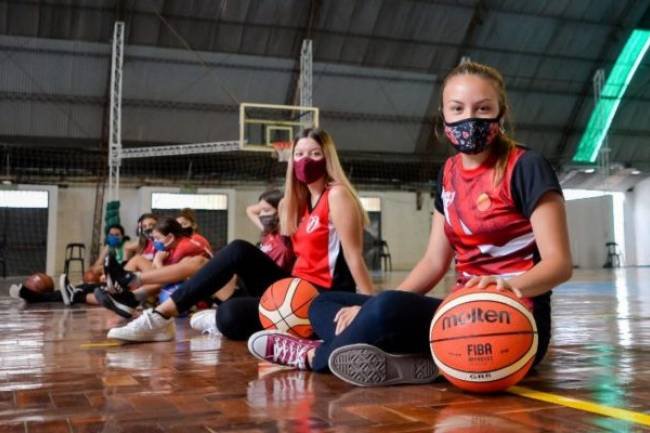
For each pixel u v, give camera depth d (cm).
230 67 1742
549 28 1859
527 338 174
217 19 1647
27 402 185
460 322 176
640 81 2028
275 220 376
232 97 1791
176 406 177
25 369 246
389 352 202
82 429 153
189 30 1653
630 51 1966
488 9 1777
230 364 254
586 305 605
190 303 326
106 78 1681
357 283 275
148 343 326
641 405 172
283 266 363
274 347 241
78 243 1850
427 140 2011
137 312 519
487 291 178
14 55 1602
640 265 2320
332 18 1703
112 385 210
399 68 1855
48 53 1611
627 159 2220
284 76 1795
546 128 2081
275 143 1567
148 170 1877
